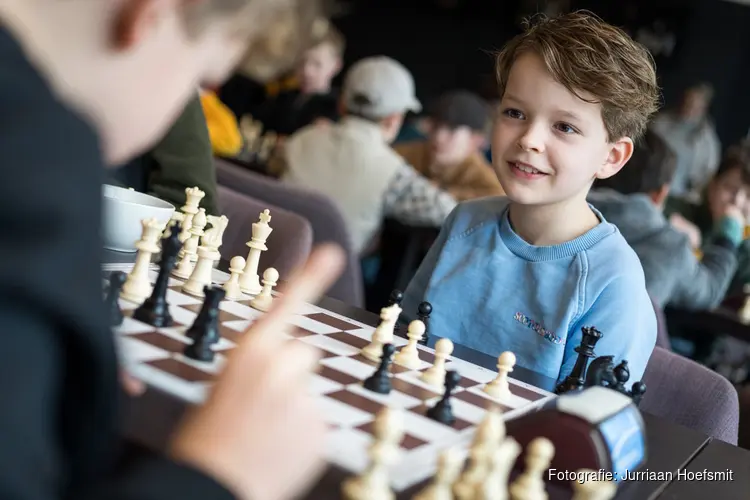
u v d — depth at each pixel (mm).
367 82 3564
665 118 7250
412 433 871
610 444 874
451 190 4215
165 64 580
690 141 7141
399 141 5531
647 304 1572
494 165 1604
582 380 1250
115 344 501
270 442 559
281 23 643
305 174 3621
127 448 637
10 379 433
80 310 458
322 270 633
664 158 2730
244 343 602
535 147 1519
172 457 554
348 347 1163
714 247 3344
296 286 626
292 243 1899
